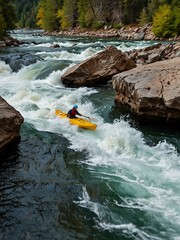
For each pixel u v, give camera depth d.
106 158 8.87
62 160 8.73
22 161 8.62
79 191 7.25
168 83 11.29
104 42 41.16
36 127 11.09
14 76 20.41
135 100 11.84
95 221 6.25
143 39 50.28
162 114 11.02
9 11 50.53
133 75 12.71
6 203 6.76
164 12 48.66
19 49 32.31
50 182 7.61
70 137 10.34
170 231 5.98
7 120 8.89
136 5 63.53
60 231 5.96
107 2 68.06
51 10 81.19
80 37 58.03
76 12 76.69
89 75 17.00
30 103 13.93
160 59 21.19
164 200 6.88
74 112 11.88
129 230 6.01
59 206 6.69
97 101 14.74
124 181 7.67
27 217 6.33
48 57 24.70
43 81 18.67
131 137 9.88
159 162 8.67
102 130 11.06
